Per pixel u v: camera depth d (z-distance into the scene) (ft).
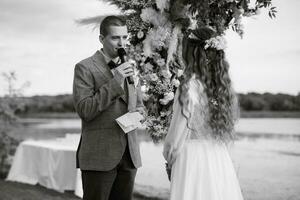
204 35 7.84
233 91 8.26
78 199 17.51
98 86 8.71
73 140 21.49
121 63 8.72
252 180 17.10
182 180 7.86
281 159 18.60
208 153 7.93
